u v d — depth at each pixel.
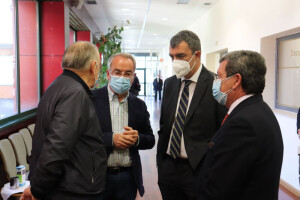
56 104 1.23
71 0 5.20
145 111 1.92
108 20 8.87
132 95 1.89
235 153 1.03
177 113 1.75
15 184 2.29
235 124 1.06
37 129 1.29
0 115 3.51
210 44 7.13
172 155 1.73
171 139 1.75
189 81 1.73
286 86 3.77
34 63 4.75
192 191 1.66
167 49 15.95
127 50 19.66
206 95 1.66
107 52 5.44
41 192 1.14
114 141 1.64
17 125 3.65
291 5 3.35
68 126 1.16
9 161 2.77
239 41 5.12
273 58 4.15
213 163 1.11
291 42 3.68
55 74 4.94
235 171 1.03
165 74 16.78
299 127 2.81
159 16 8.16
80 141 1.27
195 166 1.60
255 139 1.01
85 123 1.26
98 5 6.86
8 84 3.66
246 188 1.04
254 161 1.01
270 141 1.01
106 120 1.73
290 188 3.44
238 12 5.15
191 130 1.66
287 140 3.59
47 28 4.87
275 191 1.02
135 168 1.77
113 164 1.72
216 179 1.07
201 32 8.16
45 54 4.91
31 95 4.60
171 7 7.00
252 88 1.14
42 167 1.11
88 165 1.27
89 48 1.38
